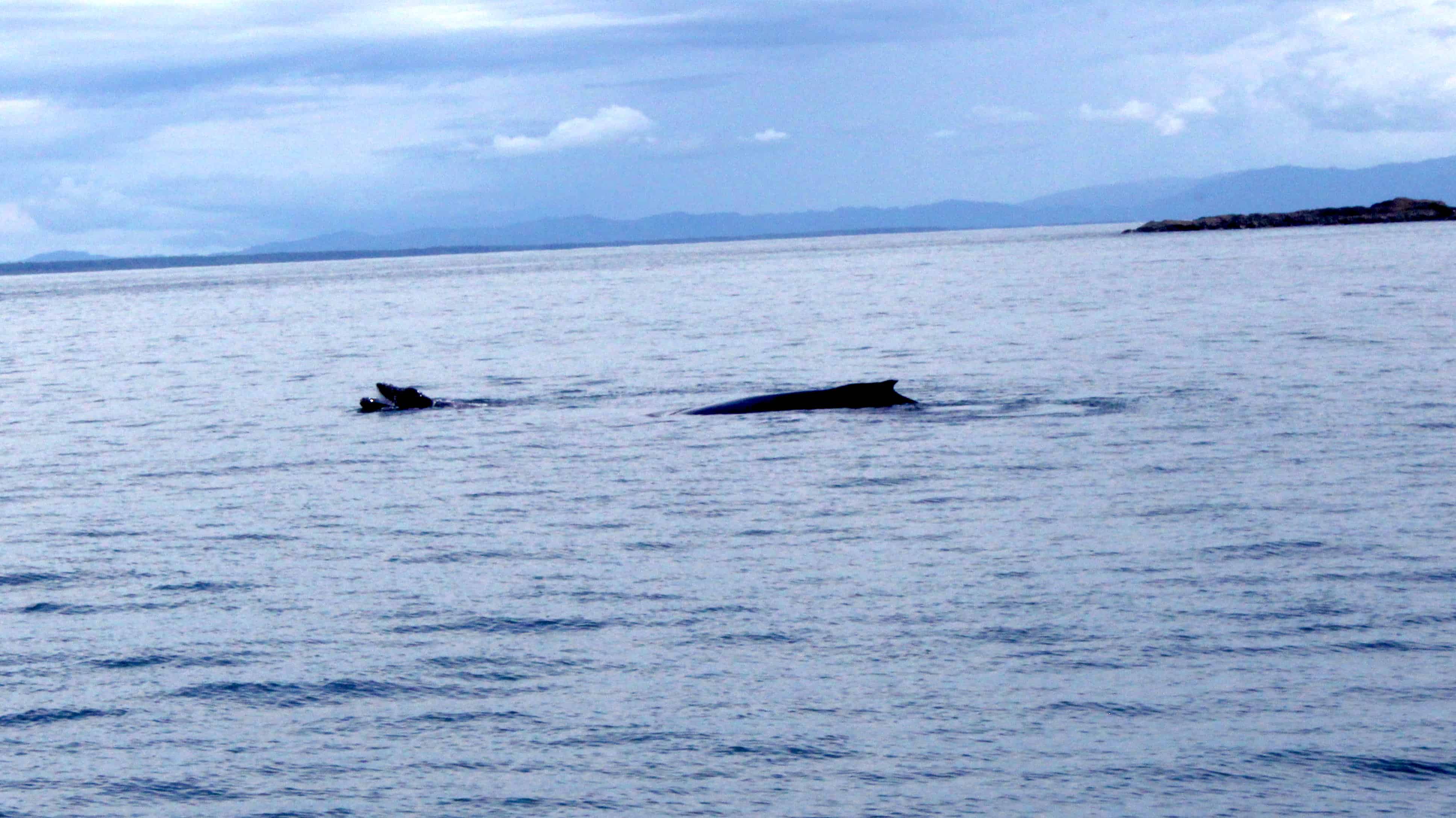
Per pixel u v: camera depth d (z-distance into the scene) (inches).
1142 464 1485.0
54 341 4552.2
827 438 1763.0
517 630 919.0
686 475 1528.1
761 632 898.7
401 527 1285.7
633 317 4717.0
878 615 933.2
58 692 815.1
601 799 645.3
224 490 1523.1
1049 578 1019.9
